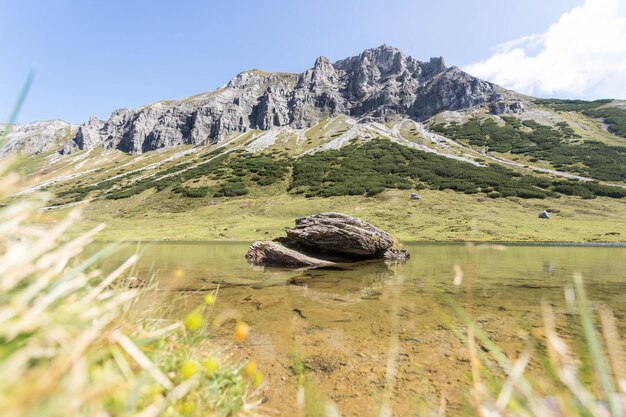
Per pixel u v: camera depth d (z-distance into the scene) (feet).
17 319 2.44
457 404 10.61
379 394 11.53
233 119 524.11
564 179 220.02
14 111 2.86
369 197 200.23
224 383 7.21
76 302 3.62
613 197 190.08
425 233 144.36
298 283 36.55
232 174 266.77
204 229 162.30
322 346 16.33
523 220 159.63
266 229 157.48
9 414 1.55
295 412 10.24
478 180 217.77
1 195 2.72
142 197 245.65
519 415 3.29
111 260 44.57
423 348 15.88
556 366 3.40
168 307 9.07
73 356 2.30
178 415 4.78
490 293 29.12
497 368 12.72
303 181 237.45
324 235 64.85
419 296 27.86
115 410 3.17
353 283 36.52
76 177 410.11
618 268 48.24
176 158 442.09
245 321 20.62
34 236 3.03
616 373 3.01
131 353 3.52
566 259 63.31
